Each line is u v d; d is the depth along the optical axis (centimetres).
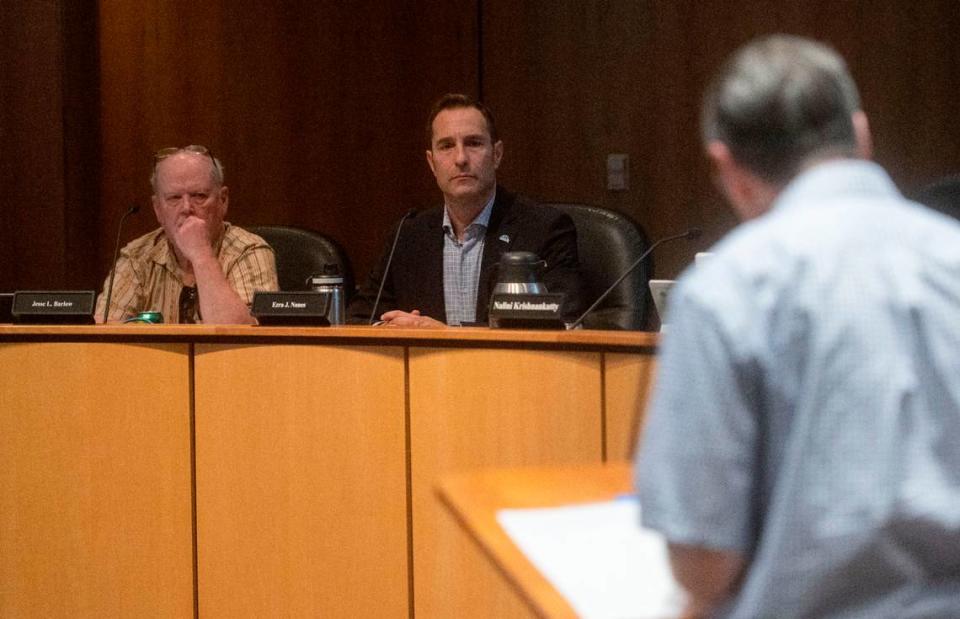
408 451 569
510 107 1152
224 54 1189
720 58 1099
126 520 619
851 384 245
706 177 1102
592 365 529
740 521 249
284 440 591
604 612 266
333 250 883
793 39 281
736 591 258
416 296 830
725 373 248
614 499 343
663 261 1113
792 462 246
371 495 575
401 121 1176
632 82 1120
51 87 1148
